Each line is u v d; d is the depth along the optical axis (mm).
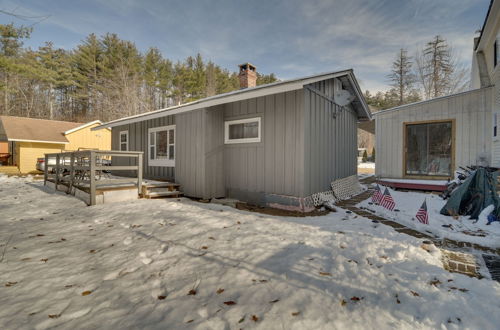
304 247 3156
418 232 4066
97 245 3279
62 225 4234
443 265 2773
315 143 6332
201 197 7035
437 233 3898
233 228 3986
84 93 32031
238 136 7137
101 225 4230
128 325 1726
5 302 1987
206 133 6953
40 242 3395
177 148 7891
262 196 6477
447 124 8578
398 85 36656
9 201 6262
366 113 10125
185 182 7602
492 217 4129
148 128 9625
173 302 2006
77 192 6738
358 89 8359
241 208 6188
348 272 2510
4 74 24984
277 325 1727
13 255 2947
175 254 2963
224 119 7418
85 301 2018
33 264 2701
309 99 5988
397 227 4344
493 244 3332
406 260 2783
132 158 10375
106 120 31234
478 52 10008
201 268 2602
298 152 5793
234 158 7168
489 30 8422
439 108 8656
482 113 8008
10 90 25250
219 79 39625
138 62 32625
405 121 9273
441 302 2021
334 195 7094
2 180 11539
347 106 8930
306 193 5844
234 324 1737
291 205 5875
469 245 3420
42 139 16078
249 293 2131
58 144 17344
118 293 2141
